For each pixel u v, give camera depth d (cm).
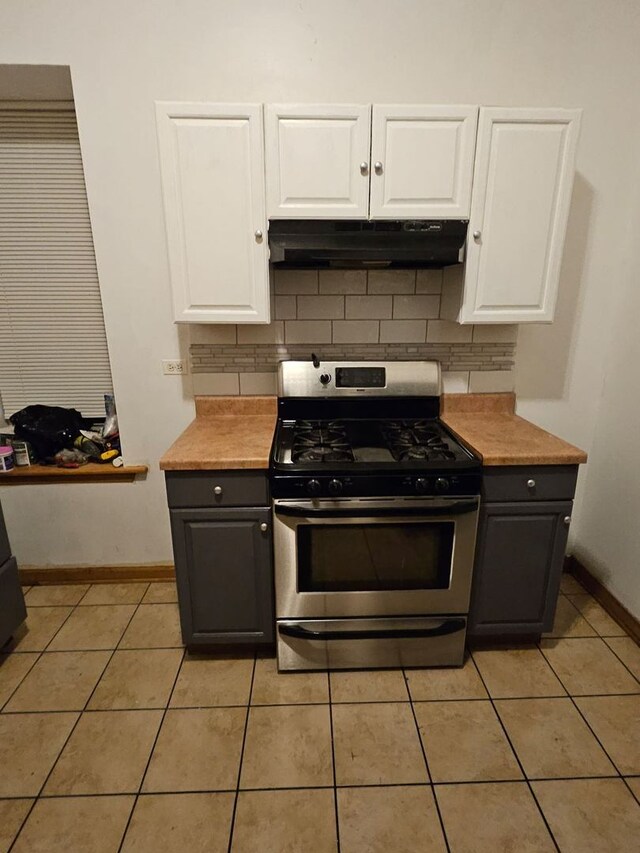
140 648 195
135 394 211
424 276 203
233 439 184
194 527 169
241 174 163
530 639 197
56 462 223
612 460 212
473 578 180
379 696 172
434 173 164
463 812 135
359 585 174
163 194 165
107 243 192
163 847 126
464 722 162
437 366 207
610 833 129
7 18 169
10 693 174
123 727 160
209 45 175
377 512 161
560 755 150
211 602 178
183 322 179
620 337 205
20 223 215
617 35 179
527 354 213
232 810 135
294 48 176
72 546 231
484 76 181
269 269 180
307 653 180
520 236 171
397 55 178
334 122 159
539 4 175
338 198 165
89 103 177
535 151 163
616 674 182
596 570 224
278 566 168
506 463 165
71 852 125
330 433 192
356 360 205
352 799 138
